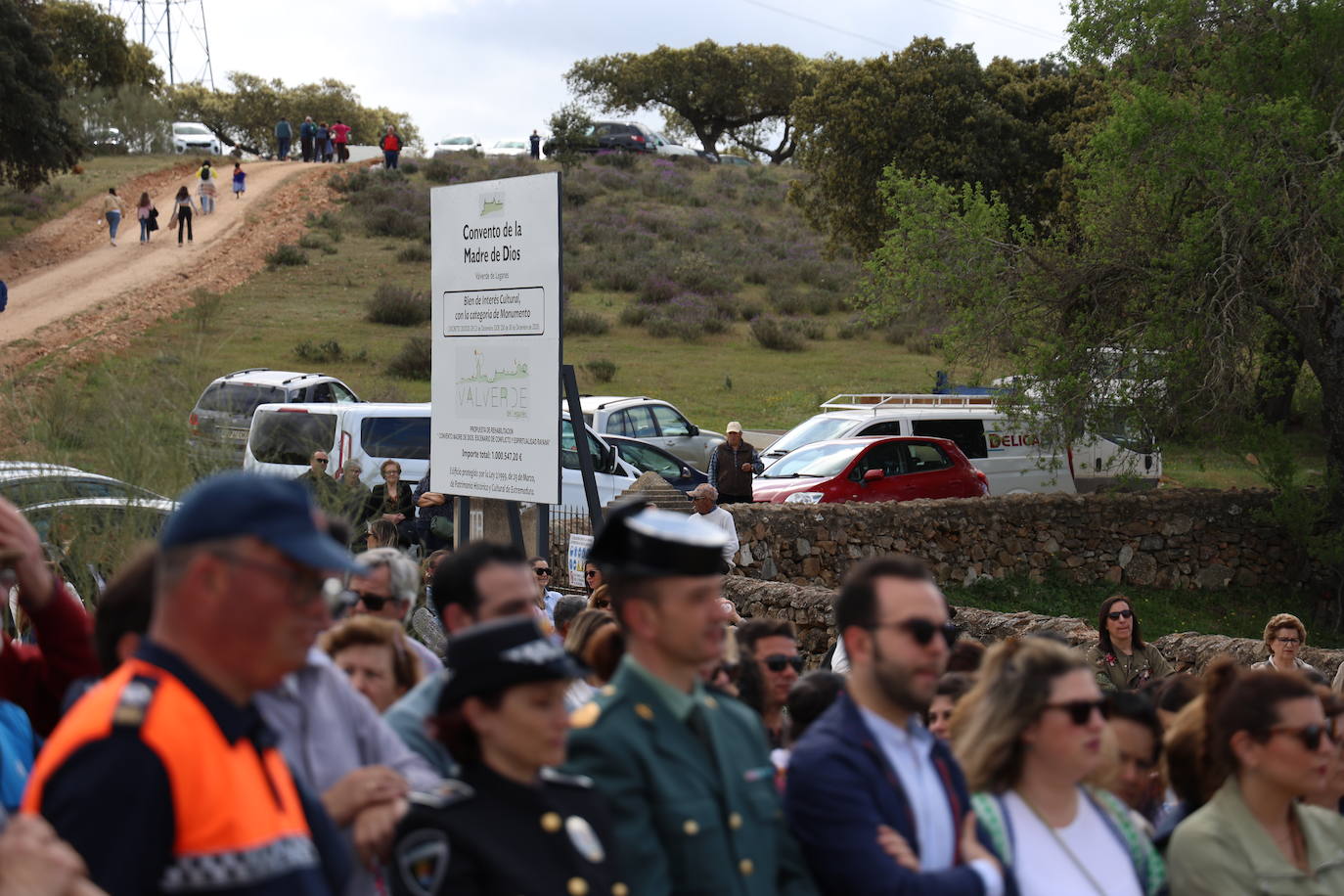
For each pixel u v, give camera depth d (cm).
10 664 332
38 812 208
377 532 915
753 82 9188
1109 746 372
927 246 1722
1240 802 379
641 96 9425
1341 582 1717
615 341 4047
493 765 270
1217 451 1869
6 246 4384
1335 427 1652
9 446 869
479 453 1057
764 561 1480
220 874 212
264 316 3794
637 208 6238
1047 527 1697
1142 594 1716
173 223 4847
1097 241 1675
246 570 215
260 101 10162
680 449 2166
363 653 387
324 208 5469
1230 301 1513
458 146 7556
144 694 213
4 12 4709
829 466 1772
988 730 350
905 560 337
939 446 1845
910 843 319
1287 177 1537
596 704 304
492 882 257
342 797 284
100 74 8144
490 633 269
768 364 3822
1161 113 1506
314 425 1495
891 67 3594
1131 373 1644
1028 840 341
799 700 461
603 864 269
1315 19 1537
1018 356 1695
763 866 300
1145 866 366
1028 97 3591
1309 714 367
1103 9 1644
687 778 296
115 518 772
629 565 301
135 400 853
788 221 6462
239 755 221
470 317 1052
